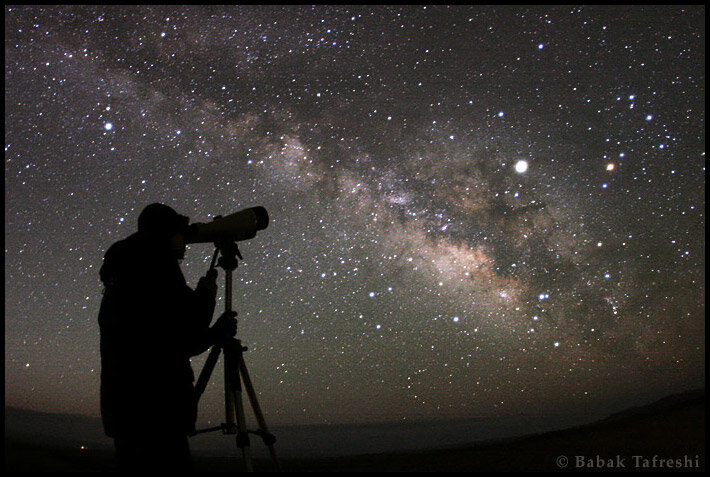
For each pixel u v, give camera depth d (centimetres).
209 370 187
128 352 158
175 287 166
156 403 154
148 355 157
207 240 195
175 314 162
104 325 164
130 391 154
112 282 167
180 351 163
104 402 158
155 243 171
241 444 174
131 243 170
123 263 166
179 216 184
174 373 160
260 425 183
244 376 188
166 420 155
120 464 153
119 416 154
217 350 189
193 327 166
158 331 159
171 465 153
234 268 200
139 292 162
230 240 201
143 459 150
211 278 190
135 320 160
